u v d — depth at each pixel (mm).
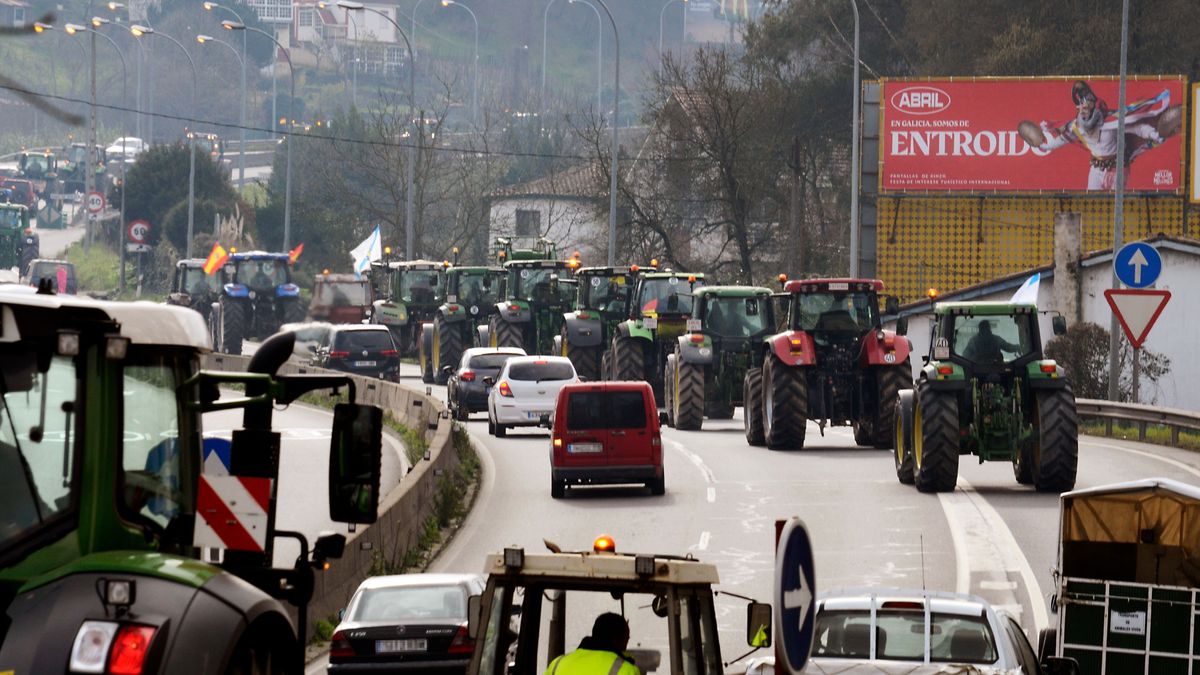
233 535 26688
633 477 99438
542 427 147500
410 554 79625
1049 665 42094
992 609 41062
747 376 127250
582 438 99625
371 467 28312
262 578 28609
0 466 24078
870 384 120688
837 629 40688
